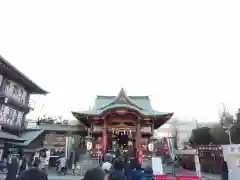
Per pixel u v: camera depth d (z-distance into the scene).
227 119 37.53
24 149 29.88
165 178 11.57
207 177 25.28
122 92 37.84
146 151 35.88
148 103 43.75
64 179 19.44
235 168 15.77
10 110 29.30
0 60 24.72
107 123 37.88
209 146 32.38
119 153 26.69
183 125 56.28
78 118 38.34
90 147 31.22
